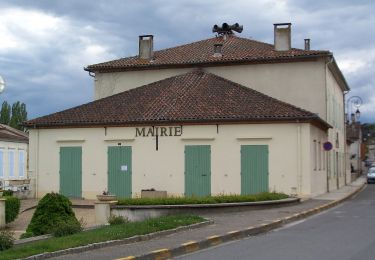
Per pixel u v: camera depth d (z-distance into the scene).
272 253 12.00
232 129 28.89
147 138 30.05
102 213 19.72
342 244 13.23
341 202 28.17
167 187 29.56
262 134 28.44
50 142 31.77
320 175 32.19
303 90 33.88
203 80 33.88
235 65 35.31
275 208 22.66
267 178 28.28
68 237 12.98
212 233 14.82
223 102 30.53
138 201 20.48
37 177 31.83
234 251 12.55
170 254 12.02
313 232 15.90
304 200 26.77
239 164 28.70
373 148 126.38
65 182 31.33
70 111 32.59
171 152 29.66
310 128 28.23
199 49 38.66
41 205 16.55
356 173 67.00
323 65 33.69
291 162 28.02
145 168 29.95
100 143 30.81
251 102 30.06
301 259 11.13
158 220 16.44
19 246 12.21
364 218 19.94
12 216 20.42
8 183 35.72
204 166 29.16
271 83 34.50
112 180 30.47
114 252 11.60
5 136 46.75
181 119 29.30
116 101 32.88
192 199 21.14
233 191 28.67
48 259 10.71
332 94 39.00
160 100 31.95
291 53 34.31
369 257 11.27
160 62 36.75
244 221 17.89
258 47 37.25
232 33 42.53
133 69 37.56
